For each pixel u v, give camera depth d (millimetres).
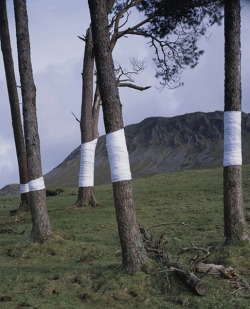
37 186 12852
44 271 10344
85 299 8297
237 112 10141
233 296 7820
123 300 8117
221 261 9406
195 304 7668
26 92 12984
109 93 9055
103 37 9023
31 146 12922
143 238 9594
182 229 14055
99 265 10078
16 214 20000
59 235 13180
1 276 10109
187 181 26875
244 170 28641
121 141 9016
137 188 25984
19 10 13094
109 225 15930
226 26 10227
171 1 19328
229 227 10023
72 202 23172
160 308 7672
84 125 20172
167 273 8445
